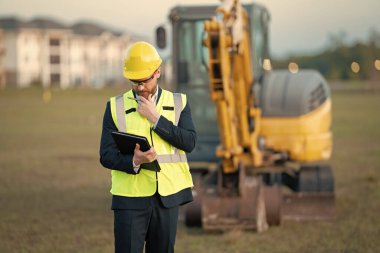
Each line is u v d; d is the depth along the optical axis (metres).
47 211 11.06
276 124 11.18
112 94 66.06
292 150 11.15
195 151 11.80
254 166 10.46
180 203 5.23
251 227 9.36
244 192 9.74
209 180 10.24
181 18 11.95
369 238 8.81
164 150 5.20
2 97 60.94
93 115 37.50
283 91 11.30
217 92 8.94
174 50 12.05
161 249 5.26
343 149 20.19
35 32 100.94
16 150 20.91
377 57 80.19
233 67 9.37
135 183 5.14
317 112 11.23
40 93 68.06
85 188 13.59
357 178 14.36
